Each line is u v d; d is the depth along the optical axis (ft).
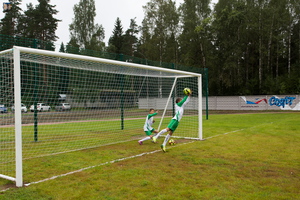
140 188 11.98
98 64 23.76
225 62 94.68
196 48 102.32
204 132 32.07
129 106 36.42
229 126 38.01
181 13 110.22
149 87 38.81
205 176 13.75
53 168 16.01
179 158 18.04
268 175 13.88
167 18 107.04
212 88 106.22
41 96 29.01
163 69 25.89
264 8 92.94
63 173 14.90
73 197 10.98
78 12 117.50
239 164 16.15
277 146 21.79
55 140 27.40
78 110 31.42
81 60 20.99
